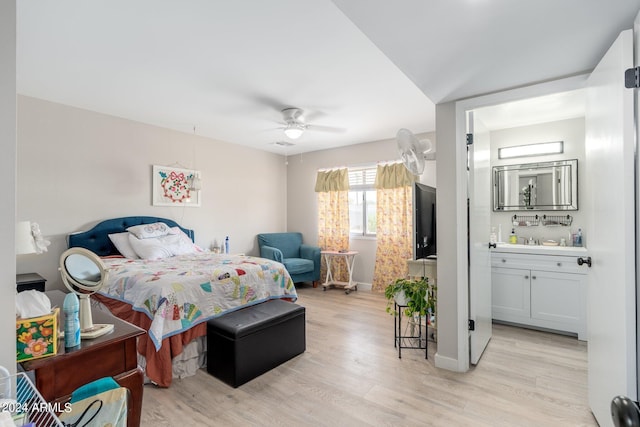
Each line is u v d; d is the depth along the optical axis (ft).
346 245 17.16
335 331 10.67
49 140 10.89
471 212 8.02
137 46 7.27
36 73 8.68
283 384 7.34
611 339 5.11
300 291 16.38
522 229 12.60
